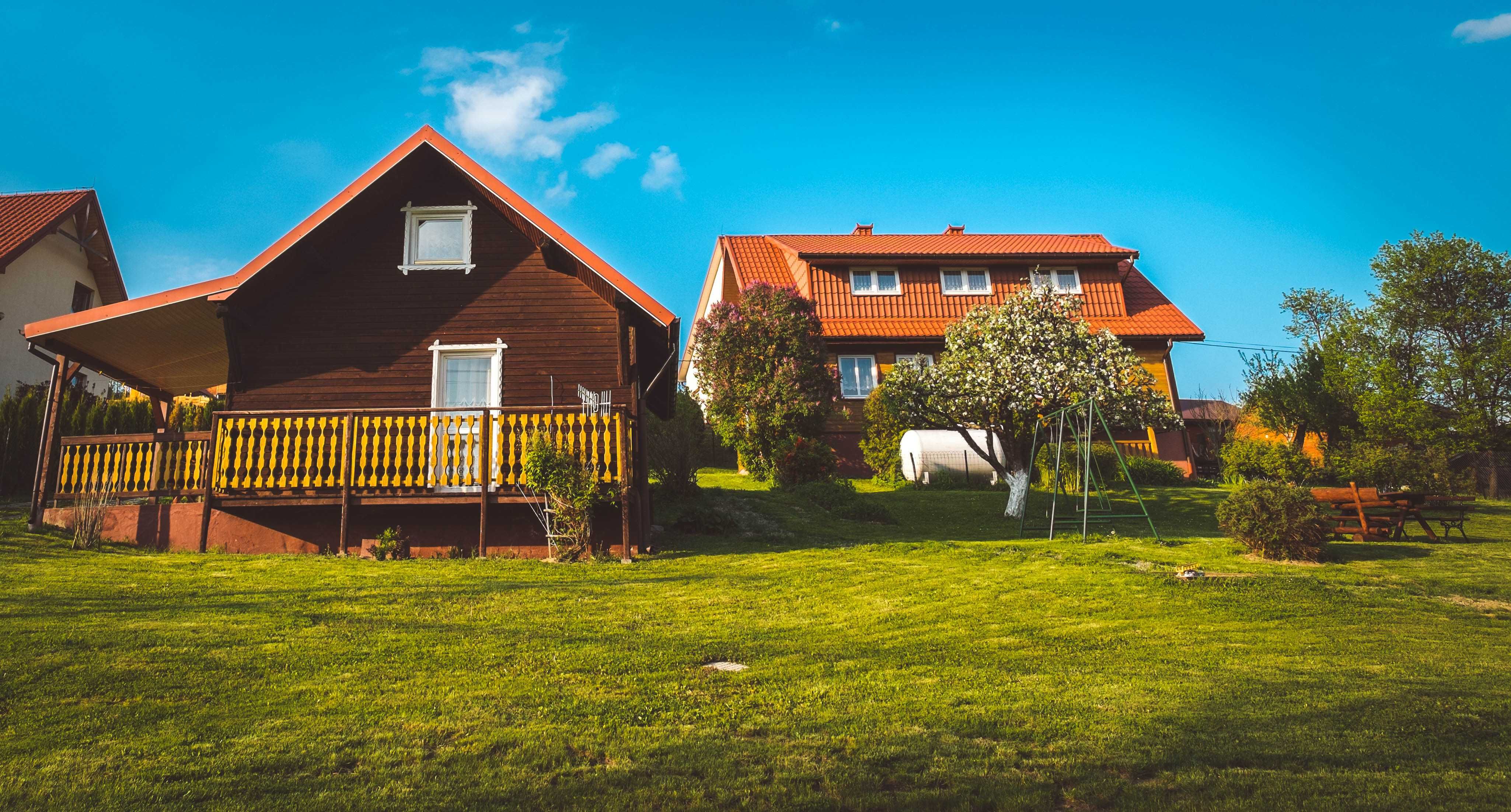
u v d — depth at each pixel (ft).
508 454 40.19
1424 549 43.09
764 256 112.16
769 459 76.48
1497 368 87.81
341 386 44.78
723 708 18.67
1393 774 15.03
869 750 16.24
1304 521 38.29
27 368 81.05
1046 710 18.57
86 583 29.58
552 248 45.73
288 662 21.38
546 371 45.73
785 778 15.02
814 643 24.61
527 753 16.10
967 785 14.74
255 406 43.96
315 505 39.32
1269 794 14.26
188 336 46.93
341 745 16.33
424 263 46.68
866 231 121.49
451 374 45.73
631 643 24.11
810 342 79.97
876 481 84.12
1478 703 18.88
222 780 14.80
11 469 56.03
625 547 38.86
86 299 92.07
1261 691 19.84
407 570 34.86
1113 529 53.98
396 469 39.42
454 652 22.71
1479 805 13.79
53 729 16.88
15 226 80.48
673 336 44.42
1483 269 90.38
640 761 15.80
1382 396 88.84
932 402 60.34
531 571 35.47
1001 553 40.47
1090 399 47.44
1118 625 26.76
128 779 14.78
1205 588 31.63
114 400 64.80
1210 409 123.24
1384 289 95.14
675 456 61.11
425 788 14.58
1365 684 20.48
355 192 43.52
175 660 21.22
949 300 101.50
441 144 45.16
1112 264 103.04
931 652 23.47
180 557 36.22
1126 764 15.47
